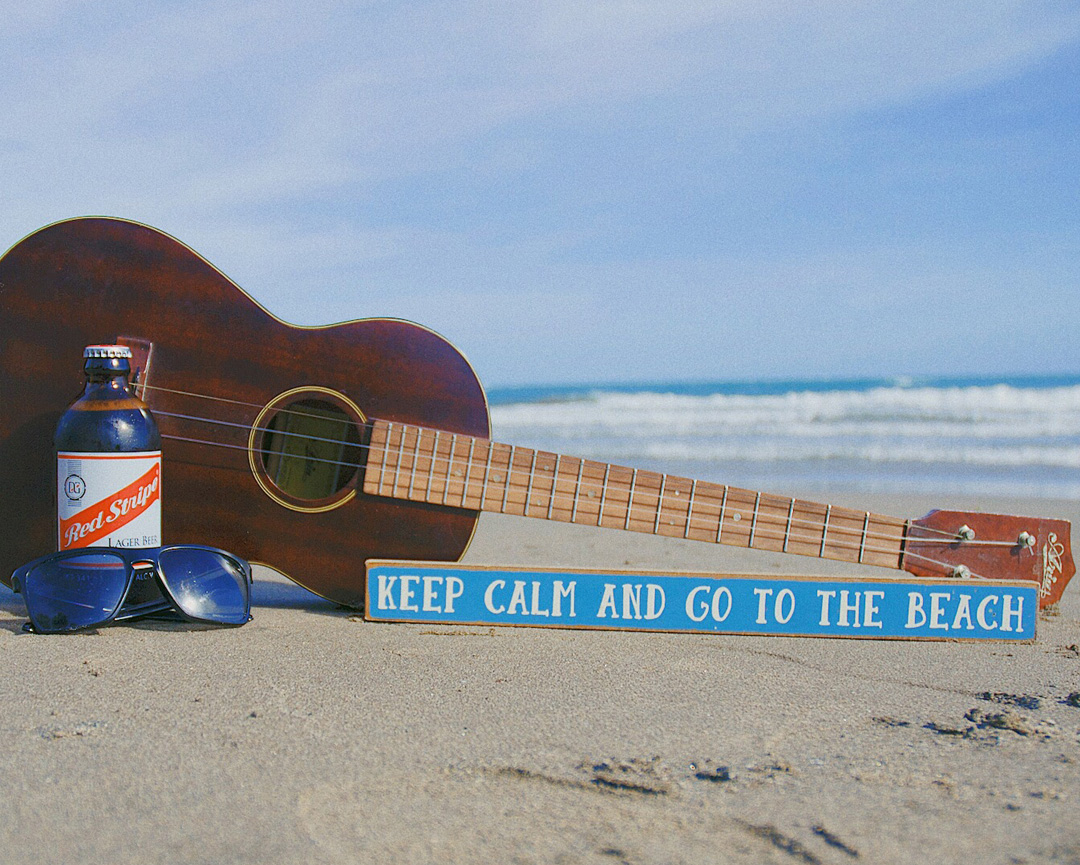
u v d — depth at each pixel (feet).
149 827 2.10
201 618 2.95
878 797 2.21
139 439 2.92
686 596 3.07
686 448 9.30
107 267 3.04
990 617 3.06
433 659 2.81
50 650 2.78
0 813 2.13
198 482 3.08
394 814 2.15
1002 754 2.35
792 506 3.20
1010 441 9.70
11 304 3.01
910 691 2.67
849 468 7.72
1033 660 2.91
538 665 2.79
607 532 4.71
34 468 3.02
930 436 10.32
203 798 2.17
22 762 2.27
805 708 2.56
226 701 2.52
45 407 3.02
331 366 3.11
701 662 2.84
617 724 2.47
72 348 3.03
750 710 2.55
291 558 3.12
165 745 2.33
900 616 3.06
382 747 2.35
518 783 2.24
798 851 2.06
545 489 3.15
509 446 3.13
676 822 2.14
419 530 3.14
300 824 2.11
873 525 3.23
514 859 2.01
